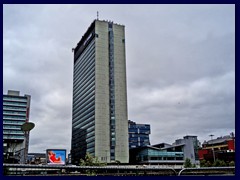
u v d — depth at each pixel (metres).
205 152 128.38
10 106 166.50
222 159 115.94
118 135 141.00
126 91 151.00
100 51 151.50
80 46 179.62
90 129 145.12
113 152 137.38
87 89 157.50
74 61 191.12
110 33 156.75
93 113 143.50
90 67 156.75
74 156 168.38
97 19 158.50
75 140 169.25
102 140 137.25
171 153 130.50
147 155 127.38
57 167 56.16
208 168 63.81
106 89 146.50
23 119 166.12
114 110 144.50
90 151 141.12
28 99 176.38
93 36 156.75
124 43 158.88
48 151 81.62
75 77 184.38
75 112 175.75
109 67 150.88
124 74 153.12
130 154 143.62
